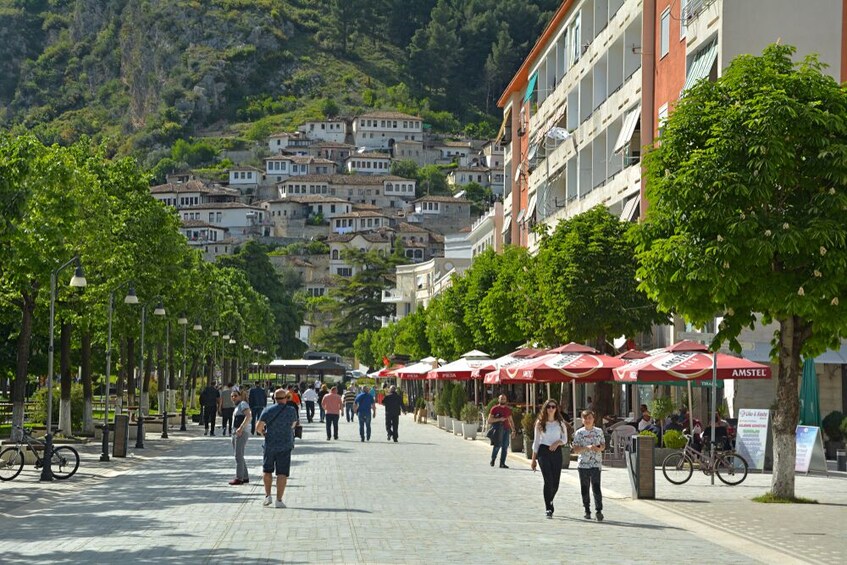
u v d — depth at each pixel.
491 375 50.97
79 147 62.25
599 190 65.06
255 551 18.47
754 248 26.72
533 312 59.38
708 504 28.06
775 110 26.81
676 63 52.06
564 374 42.97
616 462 43.50
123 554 18.39
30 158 35.72
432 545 19.38
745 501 28.80
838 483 34.56
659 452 38.72
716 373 37.25
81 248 51.22
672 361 38.09
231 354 123.88
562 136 73.12
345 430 72.00
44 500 28.58
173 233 65.88
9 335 62.59
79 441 52.47
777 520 24.34
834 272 26.75
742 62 28.61
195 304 84.25
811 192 27.67
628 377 39.06
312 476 35.59
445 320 88.56
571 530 22.25
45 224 40.19
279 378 184.88
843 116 27.33
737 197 27.20
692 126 28.47
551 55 81.50
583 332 52.44
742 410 38.75
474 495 29.75
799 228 26.80
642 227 29.17
